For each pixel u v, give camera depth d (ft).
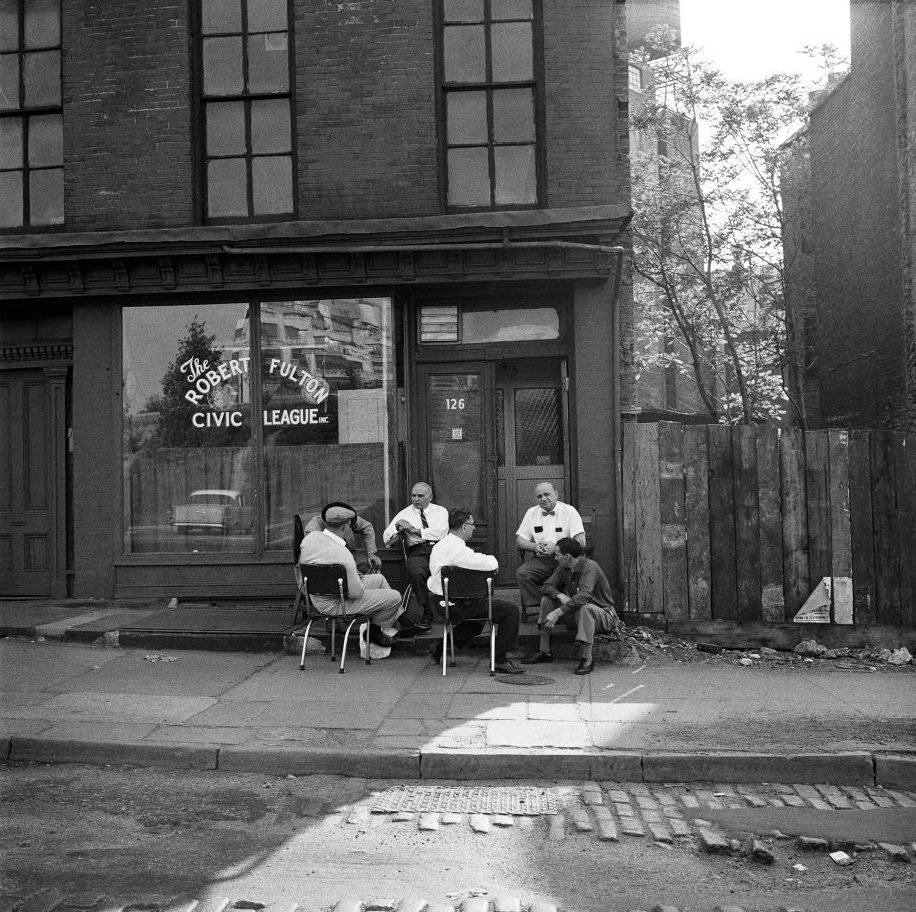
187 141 36.24
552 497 32.09
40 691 25.82
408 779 20.34
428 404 36.32
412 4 35.65
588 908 13.94
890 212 51.42
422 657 30.58
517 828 17.33
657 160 63.31
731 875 15.20
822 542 32.50
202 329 36.50
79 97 36.63
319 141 35.76
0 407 37.86
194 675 27.84
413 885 14.71
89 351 36.45
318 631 31.22
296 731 22.12
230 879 14.85
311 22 35.96
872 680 28.02
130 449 36.55
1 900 13.89
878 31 52.11
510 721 23.03
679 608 32.78
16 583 37.47
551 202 35.22
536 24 35.91
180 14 36.40
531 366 36.65
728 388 69.15
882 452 32.53
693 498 32.94
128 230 35.50
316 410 36.22
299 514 36.09
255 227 34.37
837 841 16.40
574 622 30.35
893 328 51.37
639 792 19.52
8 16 37.58
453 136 36.09
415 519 33.32
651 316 69.05
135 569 36.06
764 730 22.26
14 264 35.40
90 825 17.29
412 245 34.12
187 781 20.03
